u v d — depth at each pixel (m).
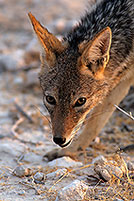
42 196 8.07
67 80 8.84
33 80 16.88
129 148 10.62
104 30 8.38
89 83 9.02
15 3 29.09
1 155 10.62
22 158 10.47
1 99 15.72
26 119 13.84
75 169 9.18
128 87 10.47
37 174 8.94
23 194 8.17
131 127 12.66
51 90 8.94
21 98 15.82
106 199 7.73
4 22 25.25
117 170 8.77
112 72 9.61
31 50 18.88
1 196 8.05
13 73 18.27
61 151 10.33
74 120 8.87
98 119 10.27
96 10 10.76
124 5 10.31
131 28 10.14
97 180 8.87
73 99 8.82
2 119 13.89
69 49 9.37
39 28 9.09
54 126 8.73
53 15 24.89
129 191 8.05
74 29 10.63
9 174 9.34
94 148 11.18
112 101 10.25
